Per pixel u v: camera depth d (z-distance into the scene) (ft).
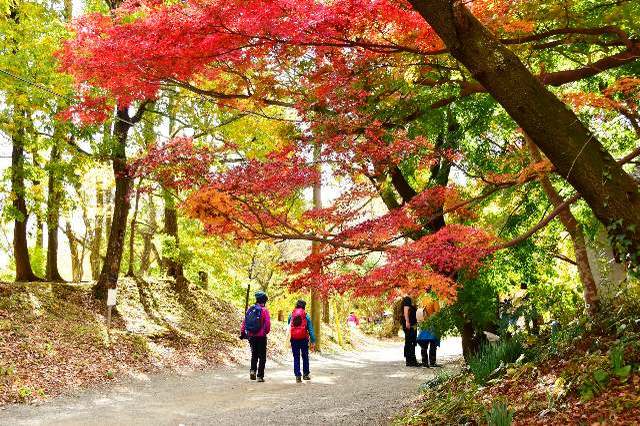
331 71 23.80
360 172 20.99
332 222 20.67
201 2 20.31
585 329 22.56
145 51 21.31
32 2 50.21
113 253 59.21
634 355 17.43
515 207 35.81
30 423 24.72
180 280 73.67
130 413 27.48
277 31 20.34
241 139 45.14
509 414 14.73
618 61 23.22
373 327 123.54
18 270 64.08
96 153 52.44
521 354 24.32
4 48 46.73
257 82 25.40
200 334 59.88
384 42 23.11
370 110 24.40
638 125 28.66
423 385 32.86
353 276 18.45
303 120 22.24
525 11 23.11
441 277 17.58
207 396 33.35
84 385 35.27
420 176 37.14
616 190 14.62
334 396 32.60
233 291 95.09
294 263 20.03
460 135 31.30
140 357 45.93
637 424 13.12
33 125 50.34
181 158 18.25
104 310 56.59
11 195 53.47
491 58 14.70
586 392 16.06
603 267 35.76
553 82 23.65
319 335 71.41
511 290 35.53
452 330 32.53
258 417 25.99
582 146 14.66
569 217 27.68
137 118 55.77
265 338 41.29
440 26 14.93
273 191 18.66
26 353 37.40
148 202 89.92
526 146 29.68
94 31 23.35
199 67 22.70
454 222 28.94
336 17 20.13
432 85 26.27
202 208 18.33
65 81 45.75
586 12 24.02
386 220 19.77
